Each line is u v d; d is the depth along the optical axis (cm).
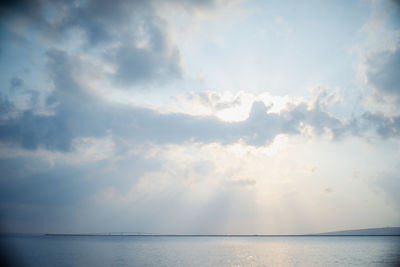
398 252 9138
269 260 7138
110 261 6638
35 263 6203
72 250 10075
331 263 6319
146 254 8794
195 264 6300
